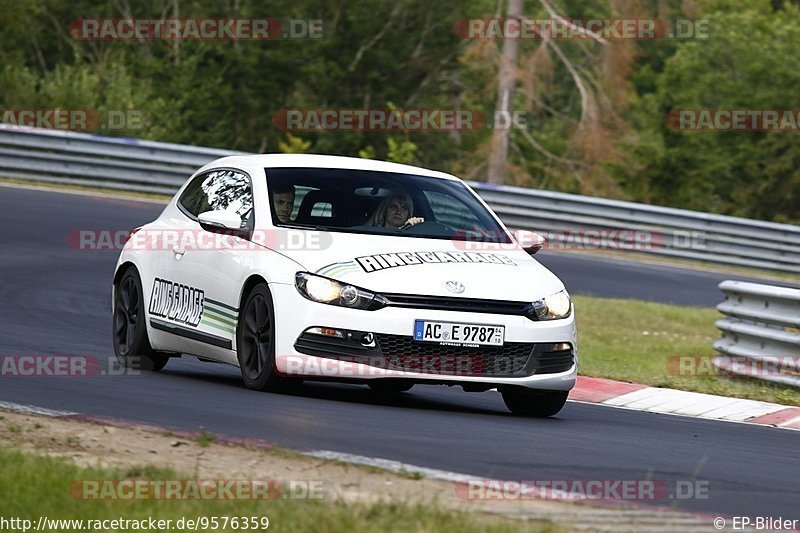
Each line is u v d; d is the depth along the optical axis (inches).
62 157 2837.1
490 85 3619.6
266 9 5634.8
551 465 838.5
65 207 2507.4
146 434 844.6
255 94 5684.1
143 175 2878.9
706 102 5585.6
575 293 2395.4
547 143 4522.6
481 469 801.6
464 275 1054.4
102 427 863.1
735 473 879.7
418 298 1023.0
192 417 924.6
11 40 5541.3
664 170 5516.7
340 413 985.5
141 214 2532.0
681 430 1100.5
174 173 2898.6
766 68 5487.2
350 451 824.9
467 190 1226.6
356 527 605.3
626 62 3577.8
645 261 3026.6
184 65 5472.4
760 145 5442.9
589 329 2000.5
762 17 5807.1
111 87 4709.6
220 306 1123.3
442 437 911.7
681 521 688.4
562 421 1088.8
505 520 649.0
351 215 1125.1
